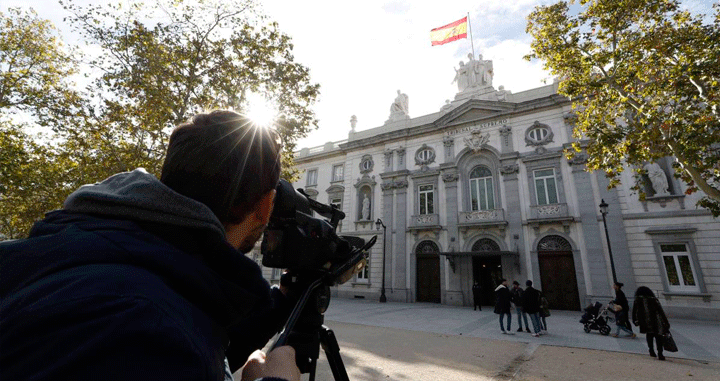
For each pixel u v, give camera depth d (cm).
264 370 74
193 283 59
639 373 604
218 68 1062
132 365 40
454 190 2064
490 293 1866
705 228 1436
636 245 1542
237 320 71
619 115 1088
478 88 2236
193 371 47
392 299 2078
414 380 560
